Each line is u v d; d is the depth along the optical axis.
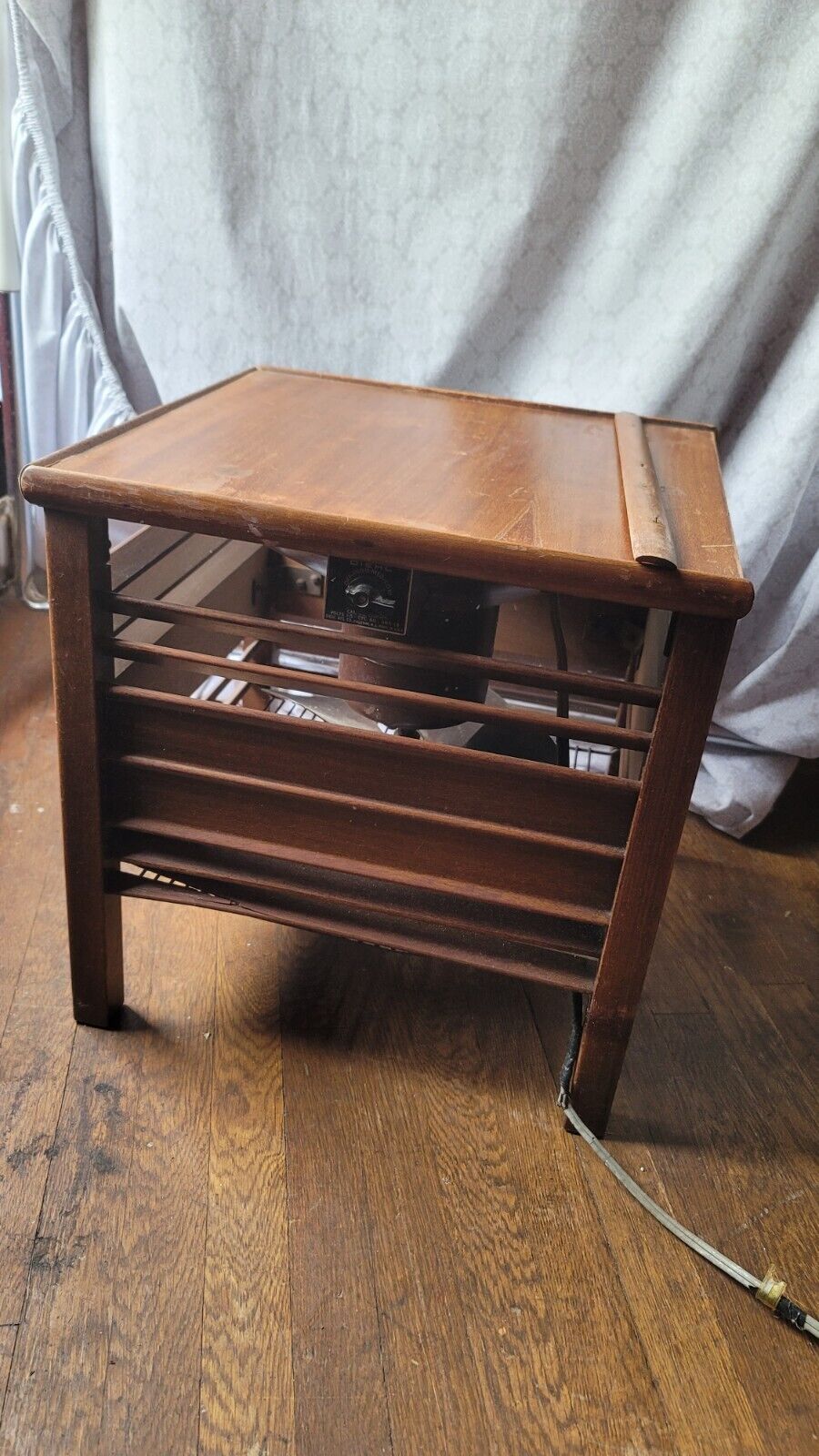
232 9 1.42
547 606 1.41
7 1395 0.75
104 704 0.93
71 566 0.86
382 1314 0.84
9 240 1.62
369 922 1.00
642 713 1.15
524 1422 0.78
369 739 0.89
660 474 1.04
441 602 1.03
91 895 1.00
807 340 1.42
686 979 1.27
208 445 0.96
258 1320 0.82
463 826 0.91
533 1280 0.88
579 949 0.94
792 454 1.44
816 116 1.31
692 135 1.37
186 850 1.00
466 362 1.59
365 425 1.10
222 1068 1.05
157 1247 0.87
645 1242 0.93
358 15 1.40
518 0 1.35
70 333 1.68
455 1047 1.12
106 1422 0.74
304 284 1.59
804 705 1.52
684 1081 1.12
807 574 1.50
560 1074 1.10
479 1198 0.95
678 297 1.45
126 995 1.14
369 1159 0.97
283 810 0.95
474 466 1.00
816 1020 1.22
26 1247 0.86
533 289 1.52
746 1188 1.00
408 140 1.46
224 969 1.19
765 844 1.57
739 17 1.29
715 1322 0.87
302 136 1.49
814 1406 0.81
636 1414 0.79
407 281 1.56
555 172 1.44
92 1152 0.95
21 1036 1.06
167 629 1.05
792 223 1.39
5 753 1.52
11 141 1.56
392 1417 0.77
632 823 0.87
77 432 1.76
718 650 0.79
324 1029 1.12
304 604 1.47
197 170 1.53
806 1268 0.92
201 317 1.64
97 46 1.50
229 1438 0.74
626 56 1.36
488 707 0.87
